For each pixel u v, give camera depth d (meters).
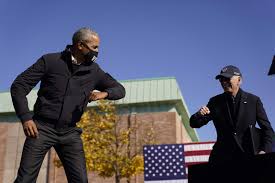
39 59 3.88
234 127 4.54
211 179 3.32
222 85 4.67
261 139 4.47
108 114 26.33
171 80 35.00
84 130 25.23
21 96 3.74
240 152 4.44
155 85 34.91
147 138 32.16
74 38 3.90
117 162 24.08
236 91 4.62
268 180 2.98
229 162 3.25
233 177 3.21
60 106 3.84
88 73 4.02
